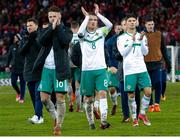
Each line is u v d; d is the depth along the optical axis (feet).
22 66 92.43
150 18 71.41
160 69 72.43
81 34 55.62
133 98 58.59
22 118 68.13
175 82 135.23
